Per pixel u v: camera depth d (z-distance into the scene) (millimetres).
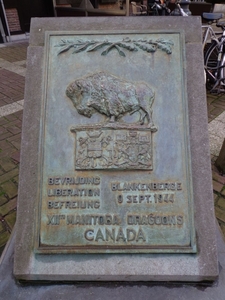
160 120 1479
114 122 1480
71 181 1436
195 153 1469
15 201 2338
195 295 1338
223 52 4520
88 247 1363
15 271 1355
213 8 7324
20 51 7352
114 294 1348
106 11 6570
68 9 7637
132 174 1445
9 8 8016
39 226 1387
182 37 1534
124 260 1366
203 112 1498
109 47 1530
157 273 1345
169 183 1424
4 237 2008
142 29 1561
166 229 1383
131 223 1394
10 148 3078
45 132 1476
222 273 1439
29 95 1526
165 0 5480
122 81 1507
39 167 1443
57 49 1545
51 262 1365
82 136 1466
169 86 1503
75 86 1479
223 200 2361
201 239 1387
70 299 1331
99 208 1414
